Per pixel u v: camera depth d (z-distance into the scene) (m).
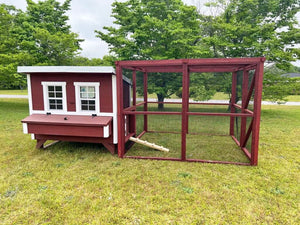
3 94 24.02
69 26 14.81
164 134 7.45
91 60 14.71
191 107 10.82
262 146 5.82
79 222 2.66
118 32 11.51
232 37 9.95
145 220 2.70
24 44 11.59
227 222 2.67
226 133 7.59
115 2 11.13
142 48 10.81
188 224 2.62
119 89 4.73
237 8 10.95
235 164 4.48
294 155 5.09
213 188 3.46
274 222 2.67
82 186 3.53
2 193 3.30
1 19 13.20
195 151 5.46
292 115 11.31
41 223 2.65
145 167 4.32
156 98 11.05
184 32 9.88
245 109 5.46
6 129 7.60
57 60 12.66
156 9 11.12
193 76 9.99
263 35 9.90
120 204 3.03
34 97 5.28
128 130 6.29
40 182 3.66
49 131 4.97
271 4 10.80
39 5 13.33
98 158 4.85
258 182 3.66
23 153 5.15
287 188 3.47
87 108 5.20
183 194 3.28
